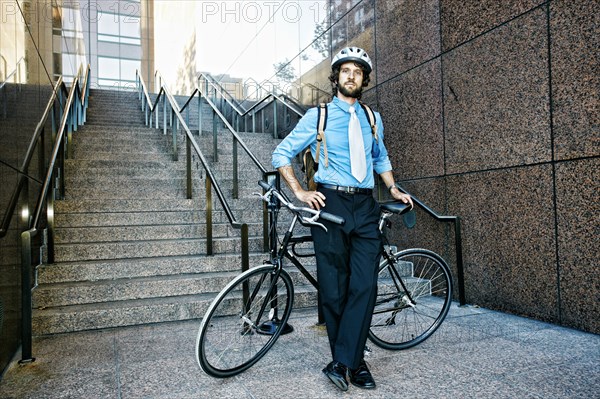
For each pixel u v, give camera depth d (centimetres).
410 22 512
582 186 328
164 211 546
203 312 382
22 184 321
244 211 561
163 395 237
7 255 284
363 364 249
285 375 262
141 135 745
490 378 253
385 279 444
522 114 374
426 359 285
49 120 537
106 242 471
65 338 334
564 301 343
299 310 411
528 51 368
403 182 522
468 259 430
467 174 432
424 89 489
